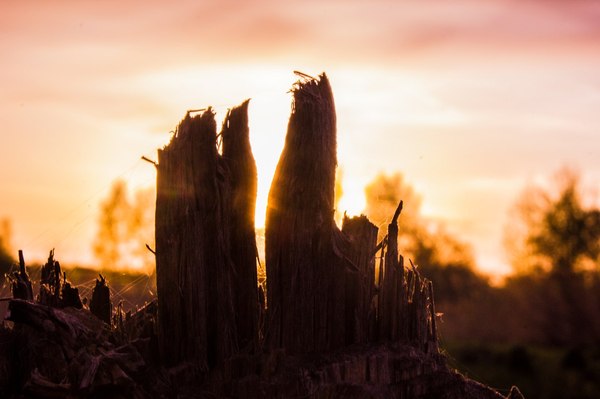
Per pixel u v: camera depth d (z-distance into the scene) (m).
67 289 4.57
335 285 4.44
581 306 36.56
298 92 4.47
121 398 4.04
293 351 4.38
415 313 4.64
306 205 4.42
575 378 24.86
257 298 4.47
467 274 38.75
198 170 4.40
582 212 43.56
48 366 4.18
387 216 5.54
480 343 29.64
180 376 4.25
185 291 4.36
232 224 4.47
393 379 4.38
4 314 5.01
